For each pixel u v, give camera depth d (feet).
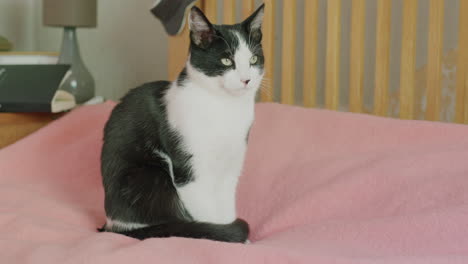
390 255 2.92
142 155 3.67
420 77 5.86
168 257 2.77
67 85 7.23
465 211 3.10
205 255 2.74
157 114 3.67
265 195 4.31
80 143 5.31
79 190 4.79
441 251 2.94
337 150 4.57
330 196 3.85
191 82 3.60
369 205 3.75
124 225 3.62
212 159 3.57
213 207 3.64
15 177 4.99
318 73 6.63
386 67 5.07
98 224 3.95
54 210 4.07
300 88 6.77
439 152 3.96
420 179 3.72
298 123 4.94
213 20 5.80
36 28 9.15
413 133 4.42
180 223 3.34
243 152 3.79
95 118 5.63
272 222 3.86
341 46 6.38
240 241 3.32
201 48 3.53
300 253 2.64
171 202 3.59
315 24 5.36
